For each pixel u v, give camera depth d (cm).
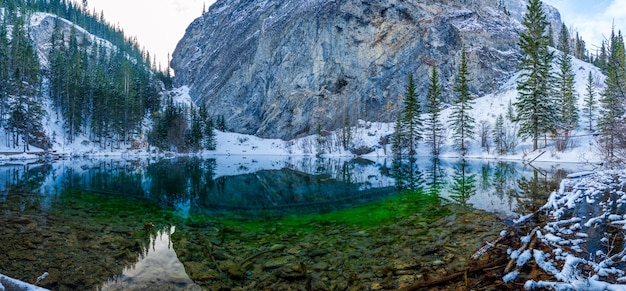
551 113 4641
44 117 6731
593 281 516
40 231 998
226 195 1905
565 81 5700
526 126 4731
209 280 669
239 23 13825
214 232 1045
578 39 8238
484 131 5547
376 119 8750
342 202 1595
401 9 8925
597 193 1320
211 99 12350
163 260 781
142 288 629
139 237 974
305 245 888
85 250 843
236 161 5712
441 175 2695
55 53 9469
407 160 5241
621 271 570
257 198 1784
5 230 995
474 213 1170
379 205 1452
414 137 6431
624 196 1208
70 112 6781
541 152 4391
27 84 6956
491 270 642
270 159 6356
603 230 841
